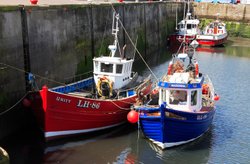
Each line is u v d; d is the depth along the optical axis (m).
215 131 15.59
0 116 13.12
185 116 13.15
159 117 12.84
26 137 14.07
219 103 19.28
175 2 44.50
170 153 13.42
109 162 12.64
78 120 13.84
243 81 24.02
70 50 18.20
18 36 14.19
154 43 36.12
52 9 16.41
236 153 13.55
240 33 46.19
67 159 12.66
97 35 21.47
